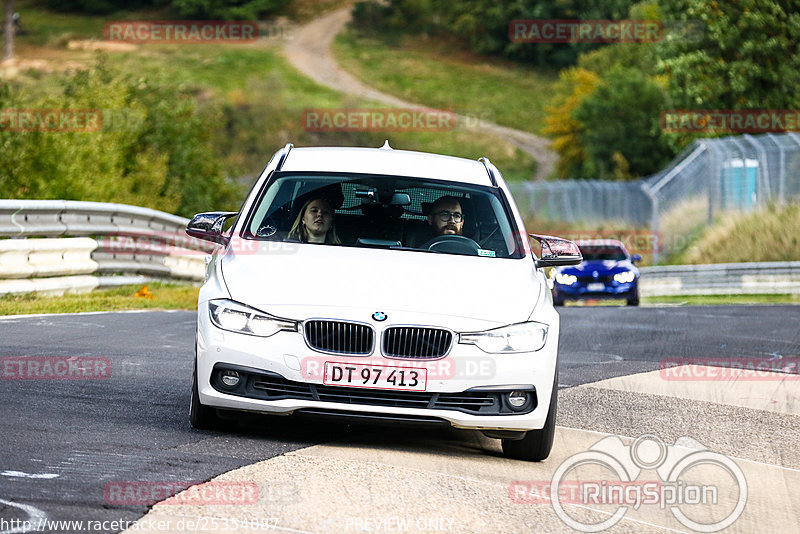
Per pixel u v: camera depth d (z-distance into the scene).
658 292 98.62
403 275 20.25
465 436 22.22
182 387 25.19
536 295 20.59
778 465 21.30
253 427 20.92
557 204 138.12
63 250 46.44
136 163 95.31
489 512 16.09
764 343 44.53
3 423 19.44
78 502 14.73
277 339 19.17
